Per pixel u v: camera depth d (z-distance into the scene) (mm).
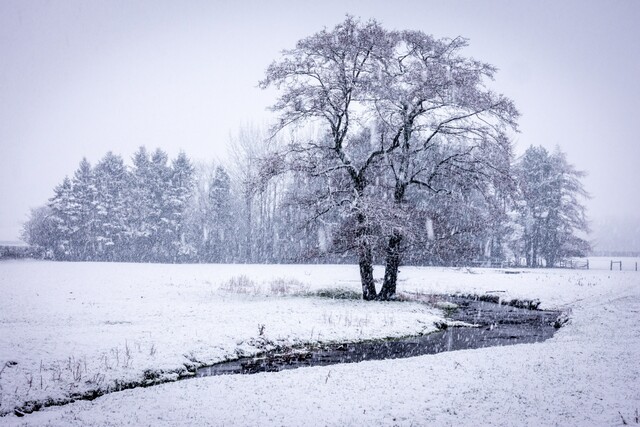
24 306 18812
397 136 23344
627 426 6629
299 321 17688
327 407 8391
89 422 7922
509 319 21391
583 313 19781
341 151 23969
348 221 23359
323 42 22219
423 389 9352
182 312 18562
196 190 78188
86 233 69000
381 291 24578
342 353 14547
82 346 12609
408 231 21703
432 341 16562
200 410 8430
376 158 24562
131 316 17453
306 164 23375
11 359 11031
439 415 7695
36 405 9297
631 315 17938
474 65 23047
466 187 24203
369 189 24516
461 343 16203
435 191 24234
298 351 14719
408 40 23031
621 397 8125
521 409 7730
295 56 23141
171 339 13969
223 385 10172
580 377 9562
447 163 23875
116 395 9719
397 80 22766
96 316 17203
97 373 10922
